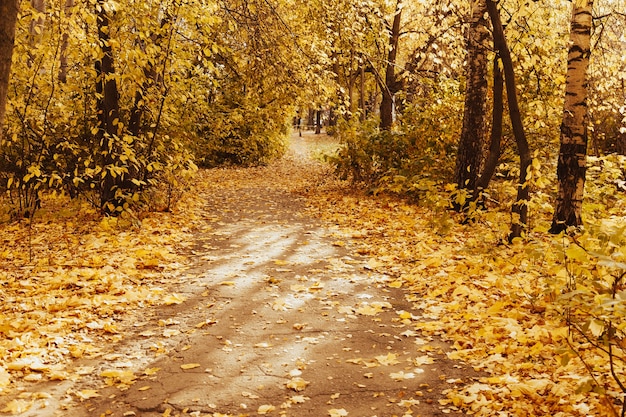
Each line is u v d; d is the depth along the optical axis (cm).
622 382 385
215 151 2402
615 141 1891
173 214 1126
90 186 1111
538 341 467
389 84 2006
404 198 1247
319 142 4250
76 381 436
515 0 1041
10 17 363
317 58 1332
